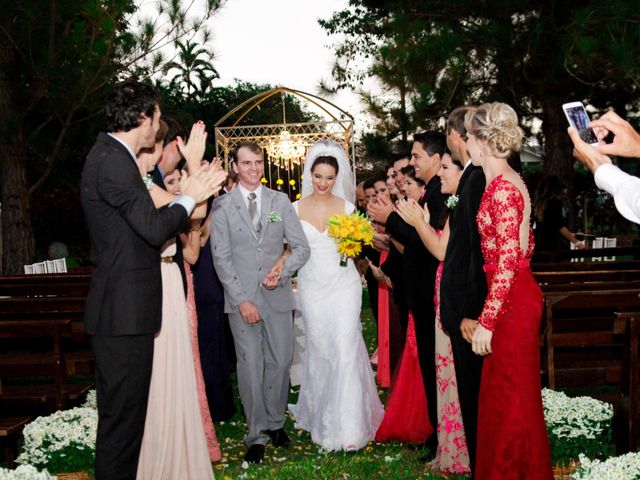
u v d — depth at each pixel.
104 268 3.25
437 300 4.18
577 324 5.32
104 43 10.71
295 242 4.89
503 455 3.35
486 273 3.45
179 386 3.63
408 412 4.87
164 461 3.58
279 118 41.56
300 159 17.67
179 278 3.72
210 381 5.66
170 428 3.60
